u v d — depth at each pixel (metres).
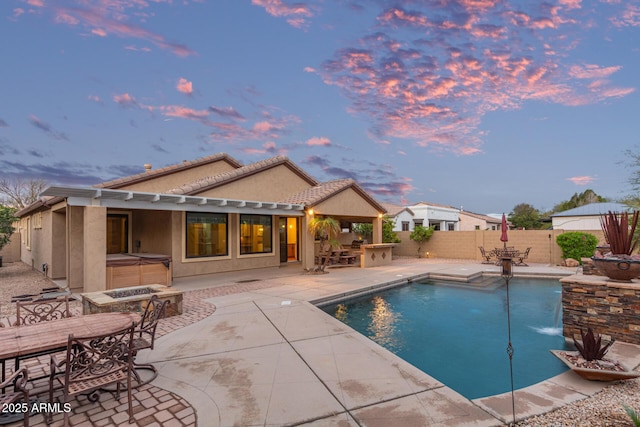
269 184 17.11
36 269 16.91
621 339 5.76
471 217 44.12
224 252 14.84
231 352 5.41
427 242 24.70
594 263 6.34
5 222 16.19
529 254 20.09
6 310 8.45
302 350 5.49
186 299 9.59
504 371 5.42
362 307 9.98
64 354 5.41
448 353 6.29
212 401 3.85
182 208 11.91
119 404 3.82
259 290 10.94
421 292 12.10
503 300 10.82
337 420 3.44
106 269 10.05
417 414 3.54
